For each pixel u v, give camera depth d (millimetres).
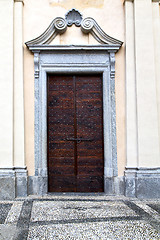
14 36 4906
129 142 4801
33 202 4238
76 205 4035
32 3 5070
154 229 3006
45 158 4887
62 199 4441
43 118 4926
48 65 5008
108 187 4828
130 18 4984
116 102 4973
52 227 3076
